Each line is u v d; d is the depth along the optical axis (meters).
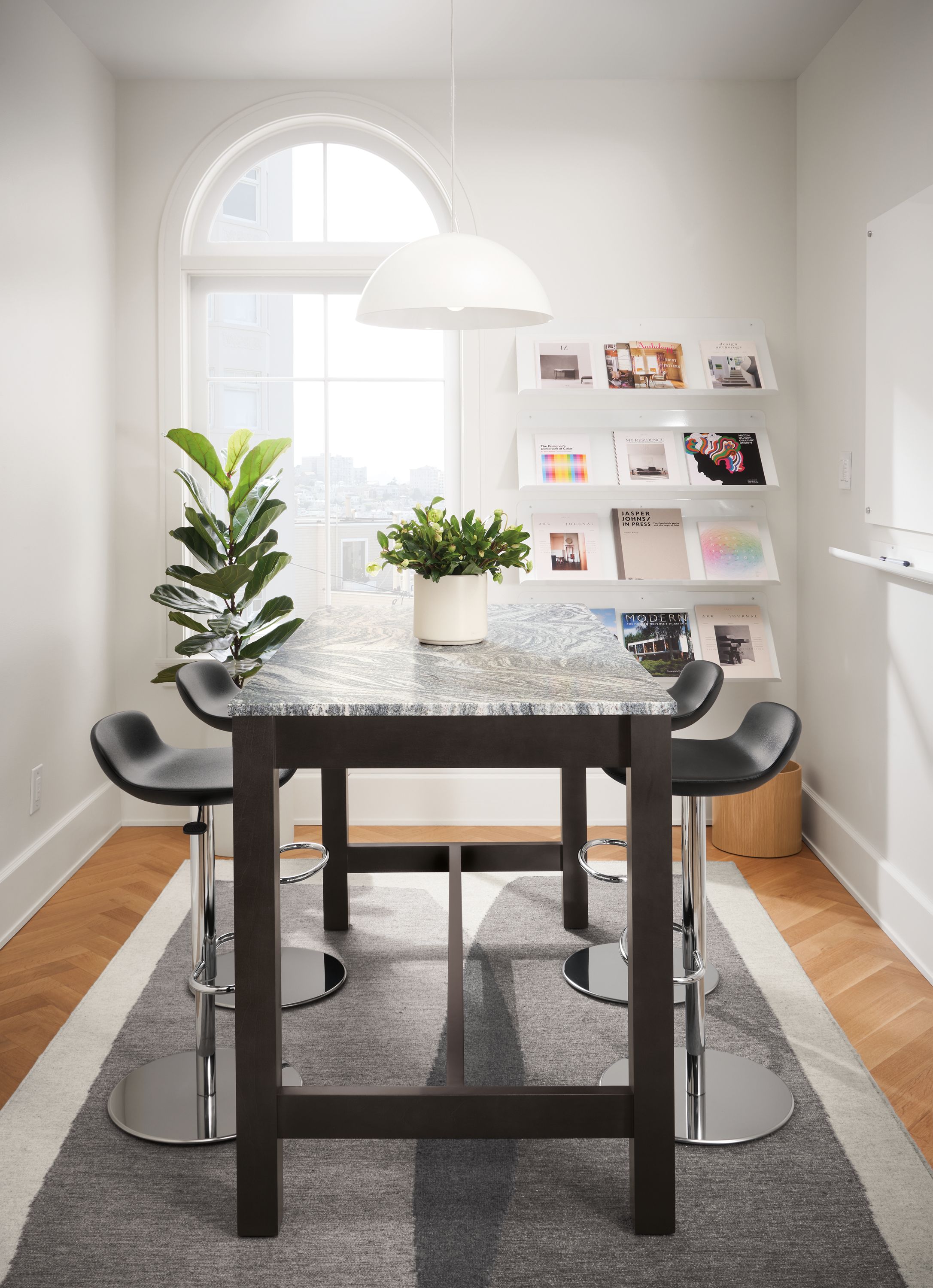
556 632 2.89
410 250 2.62
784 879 3.94
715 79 4.42
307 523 4.73
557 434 4.46
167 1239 2.01
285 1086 2.35
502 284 2.58
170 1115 2.38
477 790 4.64
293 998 2.96
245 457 4.62
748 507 4.50
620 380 4.35
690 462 4.39
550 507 4.52
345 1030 2.81
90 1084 2.54
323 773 3.44
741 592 4.55
